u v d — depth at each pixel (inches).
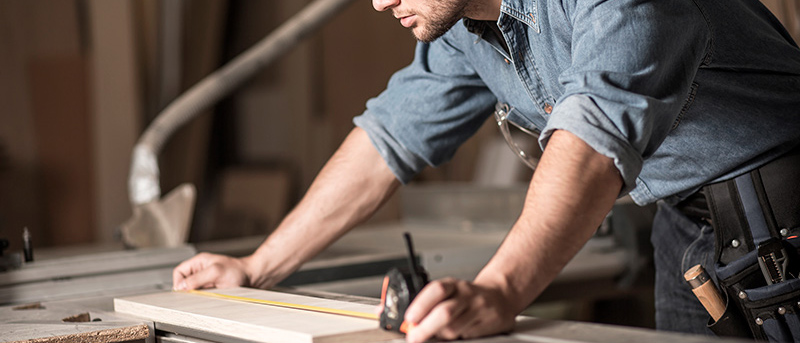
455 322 29.1
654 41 33.3
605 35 33.5
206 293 46.1
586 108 31.9
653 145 33.8
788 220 41.1
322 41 219.1
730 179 42.3
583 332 30.4
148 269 60.0
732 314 42.0
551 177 31.8
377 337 31.5
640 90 32.6
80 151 183.0
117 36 186.9
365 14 223.6
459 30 47.9
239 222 211.6
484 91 50.9
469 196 99.3
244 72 119.9
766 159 41.8
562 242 31.2
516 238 31.5
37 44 178.2
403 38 224.4
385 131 50.7
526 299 30.9
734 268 41.5
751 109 41.1
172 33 193.5
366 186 51.0
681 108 36.4
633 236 77.5
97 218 183.9
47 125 179.0
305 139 216.2
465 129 51.7
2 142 173.6
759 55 41.1
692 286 43.0
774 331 40.6
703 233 47.1
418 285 30.8
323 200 50.8
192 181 201.5
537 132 50.4
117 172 186.1
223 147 226.2
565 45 40.6
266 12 215.3
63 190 180.4
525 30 43.0
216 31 205.2
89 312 45.9
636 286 78.0
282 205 210.4
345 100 222.5
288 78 219.0
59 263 56.6
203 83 118.4
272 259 50.3
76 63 182.9
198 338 37.6
